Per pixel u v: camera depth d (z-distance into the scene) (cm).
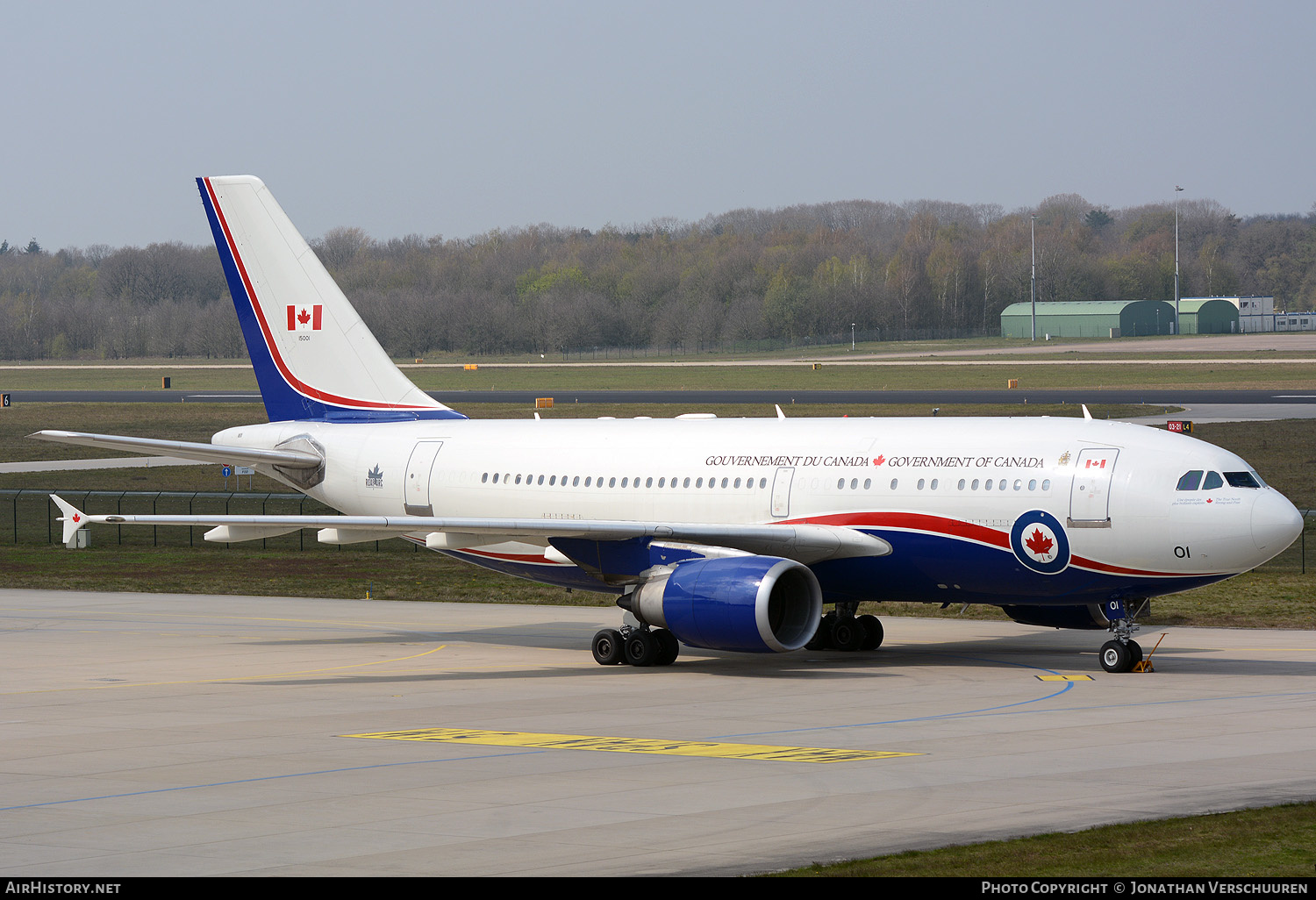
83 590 19375
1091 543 11431
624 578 12756
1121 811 6638
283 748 8631
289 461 15250
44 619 16425
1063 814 6581
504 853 5984
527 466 14300
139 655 13550
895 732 9012
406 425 15338
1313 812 6512
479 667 12744
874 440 12675
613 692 11050
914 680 11525
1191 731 8906
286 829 6481
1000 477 11838
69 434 13625
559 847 6066
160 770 7944
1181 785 7225
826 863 5725
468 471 14562
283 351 15950
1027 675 11706
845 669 12281
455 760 8188
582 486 13888
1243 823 6312
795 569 11888
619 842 6147
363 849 6078
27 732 9319
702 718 9719
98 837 6359
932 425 12744
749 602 11388
